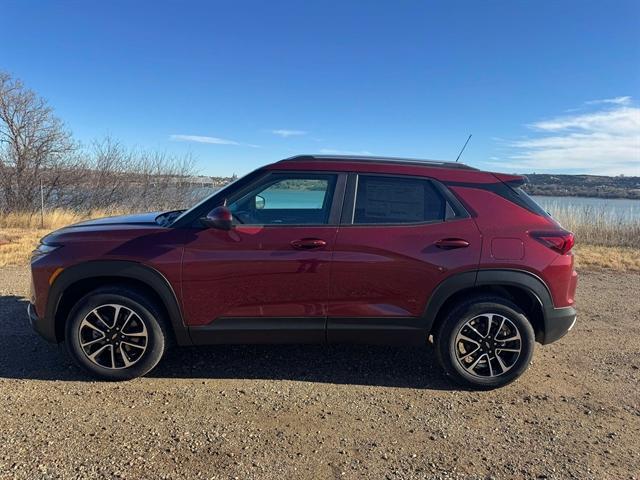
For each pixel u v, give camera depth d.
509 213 3.94
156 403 3.58
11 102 18.17
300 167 3.98
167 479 2.71
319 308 3.85
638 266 9.39
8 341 4.67
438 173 4.00
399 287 3.84
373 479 2.77
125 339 3.87
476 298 3.90
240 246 3.79
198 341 3.92
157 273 3.77
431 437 3.24
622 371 4.41
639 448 3.16
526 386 4.06
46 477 2.69
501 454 3.06
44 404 3.51
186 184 21.31
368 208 3.92
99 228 3.99
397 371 4.29
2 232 12.80
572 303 4.02
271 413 3.49
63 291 3.83
